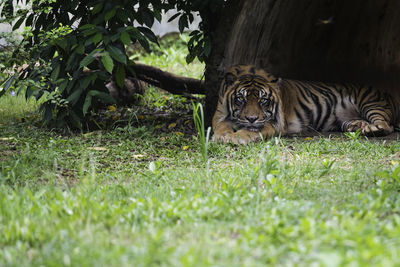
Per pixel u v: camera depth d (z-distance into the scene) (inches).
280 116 520.4
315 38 607.2
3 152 409.7
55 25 498.0
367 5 598.9
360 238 184.5
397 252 175.0
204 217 227.0
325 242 186.2
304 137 525.7
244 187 282.8
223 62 531.8
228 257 179.2
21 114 611.5
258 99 499.8
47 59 498.9
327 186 294.4
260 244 189.5
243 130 482.3
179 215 226.8
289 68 590.2
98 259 177.6
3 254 186.4
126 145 444.1
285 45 574.6
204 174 325.4
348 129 537.3
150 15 498.6
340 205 253.9
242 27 521.7
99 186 294.4
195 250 183.9
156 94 709.3
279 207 235.8
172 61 952.3
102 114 622.8
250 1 512.1
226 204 241.8
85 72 561.0
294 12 554.3
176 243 197.5
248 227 206.7
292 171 328.5
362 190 284.2
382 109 554.3
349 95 569.3
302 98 557.9
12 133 496.4
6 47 469.1
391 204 243.1
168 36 1116.5
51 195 260.5
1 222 220.7
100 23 479.5
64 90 500.7
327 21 593.0
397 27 620.4
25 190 268.5
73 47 462.0
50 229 211.5
